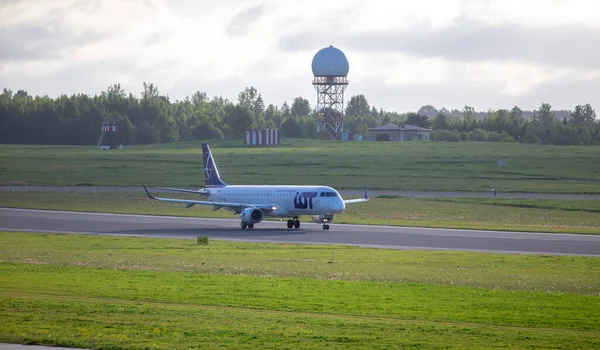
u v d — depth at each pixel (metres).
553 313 167.88
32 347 128.88
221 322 150.88
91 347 128.88
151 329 143.50
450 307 174.38
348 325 149.38
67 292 189.38
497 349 130.38
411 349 129.88
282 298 183.75
